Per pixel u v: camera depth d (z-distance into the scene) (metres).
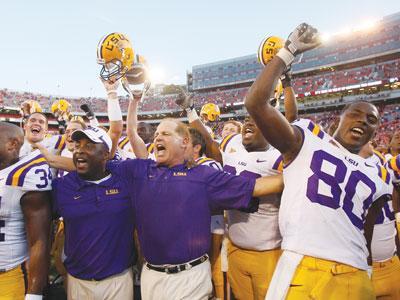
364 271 1.79
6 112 36.00
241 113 38.94
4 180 1.91
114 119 2.81
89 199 2.09
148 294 2.06
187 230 1.99
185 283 1.98
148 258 2.05
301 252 1.71
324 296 1.65
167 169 2.09
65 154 3.85
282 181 1.98
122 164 2.25
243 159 2.70
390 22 32.34
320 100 34.12
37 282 1.96
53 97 40.84
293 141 1.75
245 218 2.56
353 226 1.77
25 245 2.08
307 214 1.73
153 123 43.75
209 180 2.05
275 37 3.06
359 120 2.01
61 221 3.39
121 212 2.13
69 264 2.16
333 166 1.77
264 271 2.52
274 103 3.28
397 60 31.12
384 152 6.98
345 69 36.47
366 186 1.82
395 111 29.59
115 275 2.14
